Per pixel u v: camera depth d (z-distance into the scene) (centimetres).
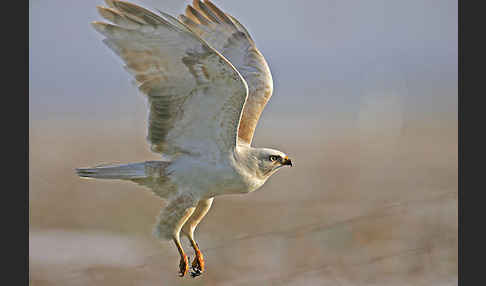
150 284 1592
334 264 1625
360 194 2498
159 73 952
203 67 933
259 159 1037
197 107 974
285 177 2906
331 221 1970
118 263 1695
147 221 2128
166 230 1027
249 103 1125
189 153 1009
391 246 1741
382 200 2342
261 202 2377
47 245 1861
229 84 942
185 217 1023
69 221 2116
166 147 1009
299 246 1755
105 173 1014
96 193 2522
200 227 1997
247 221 2061
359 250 1722
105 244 1870
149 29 913
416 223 1920
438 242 1766
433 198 2167
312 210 2200
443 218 1962
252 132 1106
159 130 994
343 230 1872
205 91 959
